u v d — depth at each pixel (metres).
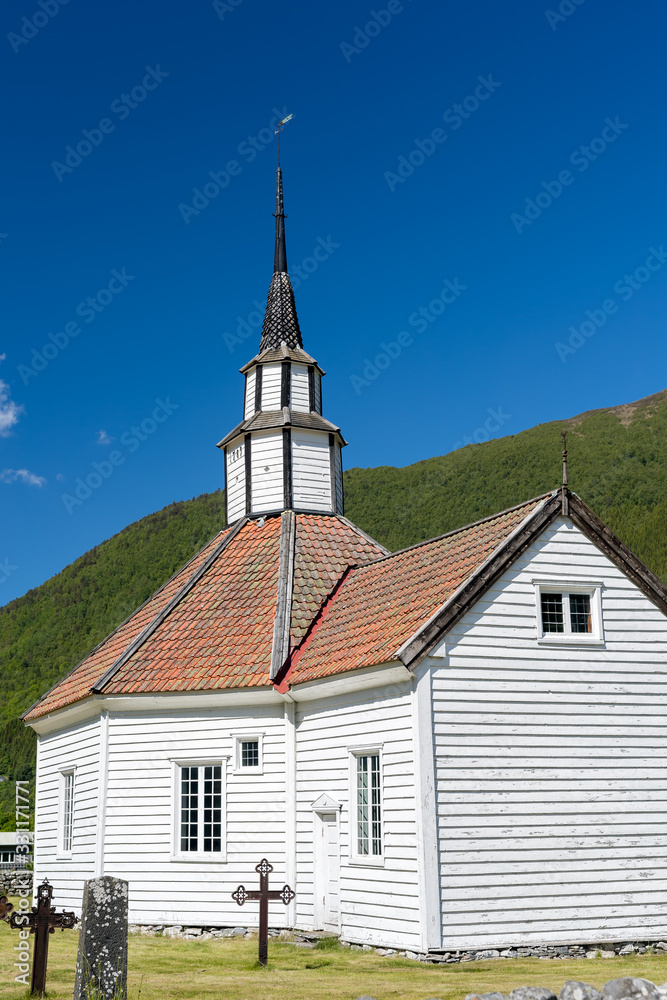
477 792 17.14
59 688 27.78
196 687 22.20
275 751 21.62
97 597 113.31
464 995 12.95
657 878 17.97
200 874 21.67
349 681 19.03
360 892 18.38
